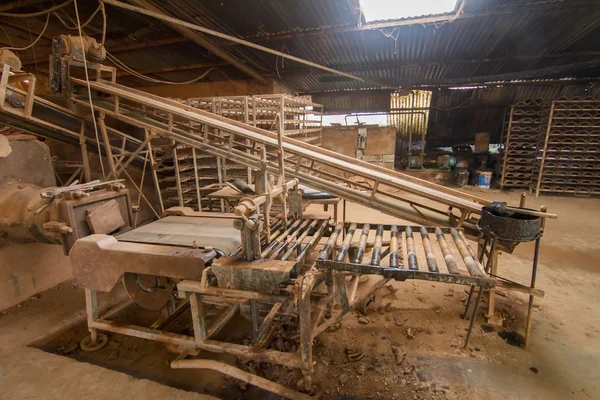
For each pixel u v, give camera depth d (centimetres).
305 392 213
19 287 323
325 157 333
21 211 272
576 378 223
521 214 249
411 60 717
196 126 466
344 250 224
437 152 1051
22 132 375
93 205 263
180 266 203
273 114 504
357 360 242
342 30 538
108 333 279
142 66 751
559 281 359
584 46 633
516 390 213
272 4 452
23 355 245
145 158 458
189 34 515
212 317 292
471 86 903
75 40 346
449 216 312
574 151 748
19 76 313
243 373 210
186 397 206
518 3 459
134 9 358
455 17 491
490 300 282
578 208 668
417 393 212
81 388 213
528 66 768
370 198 330
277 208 472
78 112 387
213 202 536
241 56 667
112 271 219
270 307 292
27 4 462
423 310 306
